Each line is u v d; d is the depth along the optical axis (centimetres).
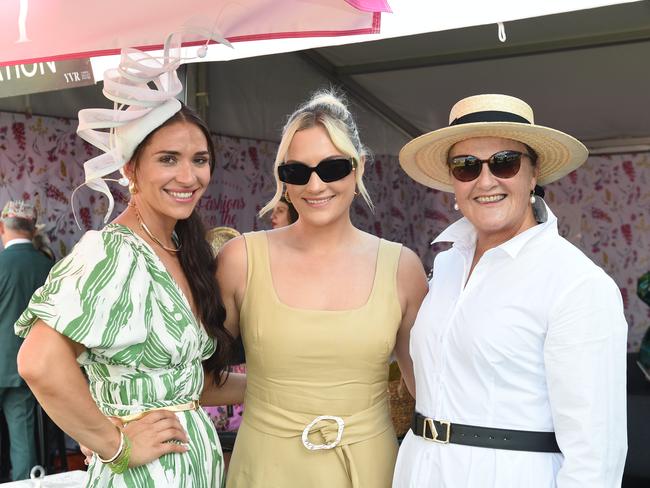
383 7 213
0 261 516
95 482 204
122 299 196
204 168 220
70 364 193
